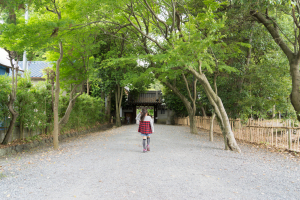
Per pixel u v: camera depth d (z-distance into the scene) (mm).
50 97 9914
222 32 9477
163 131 14367
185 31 7465
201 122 16578
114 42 17453
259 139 8414
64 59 9180
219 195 3209
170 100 23000
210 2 6578
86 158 5812
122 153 6477
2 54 11680
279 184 3727
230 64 11188
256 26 10125
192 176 4137
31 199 3039
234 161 5496
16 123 8352
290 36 10242
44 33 6367
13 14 6336
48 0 6668
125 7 8016
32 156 6461
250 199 3076
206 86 7375
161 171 4461
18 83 8180
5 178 4035
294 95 8250
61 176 4148
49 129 10547
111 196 3150
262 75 9609
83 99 14445
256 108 11250
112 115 25578
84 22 7754
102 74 18141
